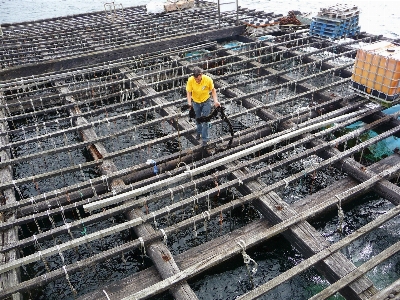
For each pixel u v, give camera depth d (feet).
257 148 19.43
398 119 23.16
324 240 14.33
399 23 49.90
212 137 23.93
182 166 19.02
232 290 15.02
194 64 31.63
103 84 28.55
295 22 42.39
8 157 20.80
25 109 27.91
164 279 13.08
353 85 24.49
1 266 13.35
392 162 19.56
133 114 24.03
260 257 16.26
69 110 25.94
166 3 51.08
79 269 13.41
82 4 75.41
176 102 25.08
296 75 33.01
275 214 15.69
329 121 21.63
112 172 18.92
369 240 16.67
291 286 14.93
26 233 17.62
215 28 40.65
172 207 15.93
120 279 15.21
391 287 11.96
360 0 65.00
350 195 16.38
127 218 16.46
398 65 21.03
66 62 32.73
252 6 64.75
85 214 18.39
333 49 35.24
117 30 42.80
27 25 48.39
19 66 31.19
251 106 24.98
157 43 36.32
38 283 12.83
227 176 18.72
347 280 12.39
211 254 14.69
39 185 20.62
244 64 33.37
